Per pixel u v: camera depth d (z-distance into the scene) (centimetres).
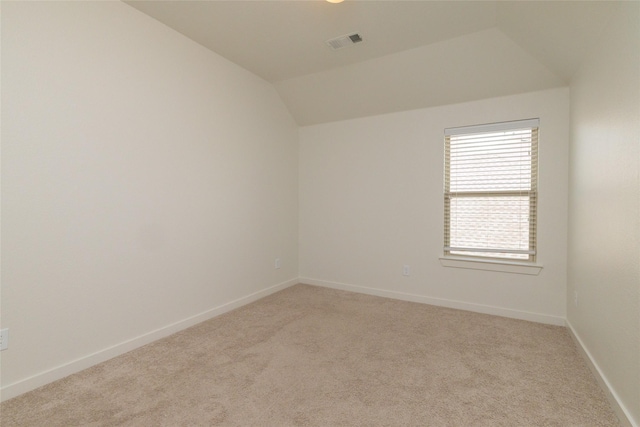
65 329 201
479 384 191
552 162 284
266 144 371
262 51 298
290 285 416
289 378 198
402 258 360
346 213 396
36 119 187
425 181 344
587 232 219
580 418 161
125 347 232
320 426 155
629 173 153
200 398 178
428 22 247
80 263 208
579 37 207
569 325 268
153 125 250
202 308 294
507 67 278
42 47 188
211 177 301
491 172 314
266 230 374
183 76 273
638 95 144
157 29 252
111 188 224
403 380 196
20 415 163
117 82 226
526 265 295
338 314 312
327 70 337
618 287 165
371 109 365
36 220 188
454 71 296
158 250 256
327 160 407
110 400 176
